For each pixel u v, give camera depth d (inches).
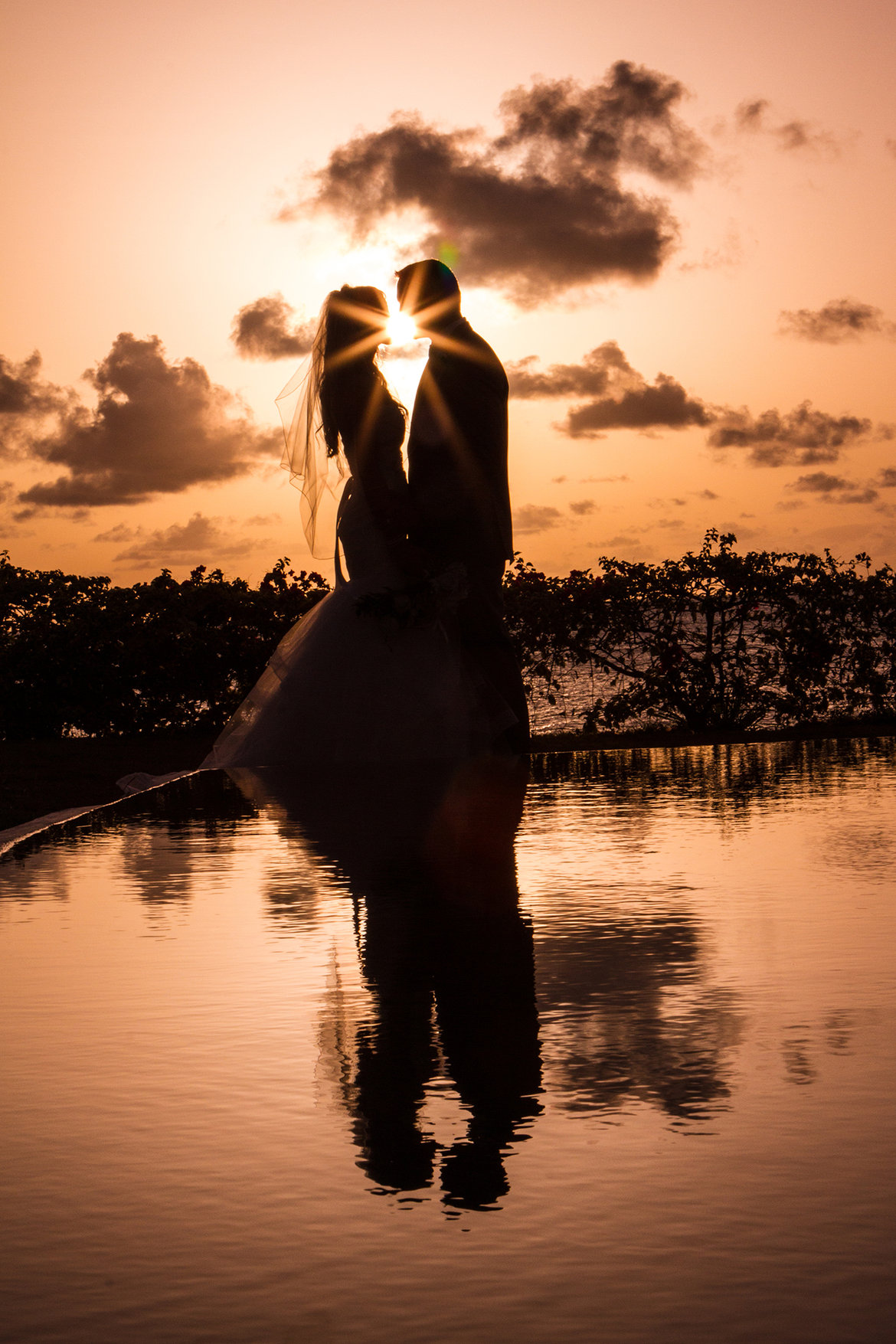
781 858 87.3
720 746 239.5
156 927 66.7
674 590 411.2
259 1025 47.3
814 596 407.8
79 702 442.6
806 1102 37.0
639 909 68.6
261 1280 27.0
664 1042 43.6
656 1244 28.2
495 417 225.5
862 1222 29.0
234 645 441.7
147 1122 36.8
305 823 114.7
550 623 412.5
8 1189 32.0
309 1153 34.1
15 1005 50.9
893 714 413.7
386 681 207.3
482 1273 27.0
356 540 215.0
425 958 57.7
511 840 98.0
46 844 103.7
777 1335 24.3
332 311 225.9
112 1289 26.7
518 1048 43.2
